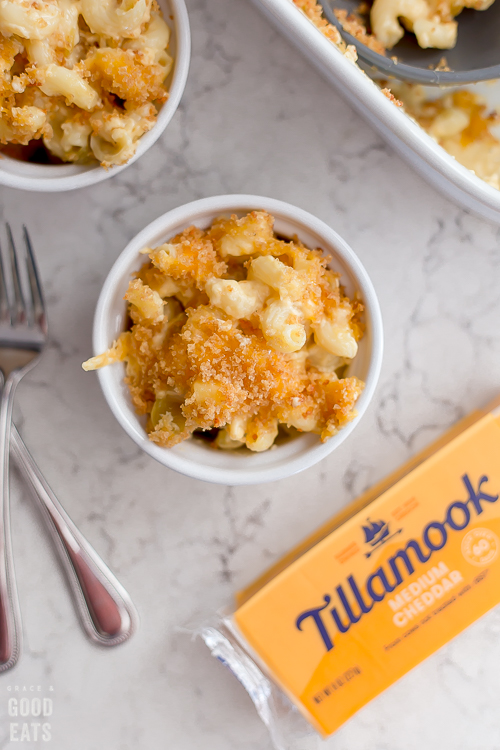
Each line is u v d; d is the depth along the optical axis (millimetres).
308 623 453
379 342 431
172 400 430
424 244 479
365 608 453
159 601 487
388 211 476
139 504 485
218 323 420
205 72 468
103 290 425
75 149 431
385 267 480
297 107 470
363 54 446
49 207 471
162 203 472
